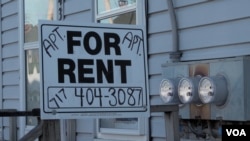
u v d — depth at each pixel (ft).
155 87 15.52
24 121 23.90
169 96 13.50
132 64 10.61
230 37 13.08
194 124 13.61
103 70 10.32
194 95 12.82
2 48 26.00
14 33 24.89
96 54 10.30
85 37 10.23
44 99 9.74
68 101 9.93
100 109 10.21
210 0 13.65
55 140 9.95
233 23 13.03
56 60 9.92
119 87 10.42
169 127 10.86
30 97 23.76
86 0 19.30
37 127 9.87
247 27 12.63
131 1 16.87
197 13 14.03
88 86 10.14
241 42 12.78
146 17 15.84
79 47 10.16
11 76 25.23
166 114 10.93
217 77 12.44
